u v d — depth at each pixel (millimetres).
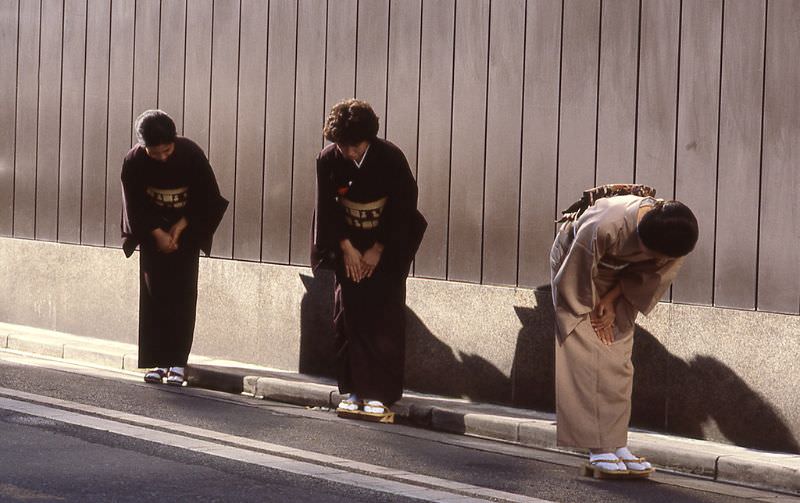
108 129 15117
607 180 10727
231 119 13844
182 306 12711
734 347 9930
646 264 9023
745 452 9562
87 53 15430
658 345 10406
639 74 10531
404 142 12258
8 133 16516
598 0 10789
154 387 12539
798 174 9617
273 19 13391
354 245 11219
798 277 9617
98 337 15148
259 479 8352
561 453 10117
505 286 11461
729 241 10016
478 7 11641
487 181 11586
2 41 16594
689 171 10234
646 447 9773
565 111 11008
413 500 7973
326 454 9391
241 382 12562
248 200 13664
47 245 15836
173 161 12227
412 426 11195
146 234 12344
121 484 8016
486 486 8562
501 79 11469
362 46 12586
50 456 8797
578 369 9188
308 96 13047
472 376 11672
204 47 14117
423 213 12109
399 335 11305
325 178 11078
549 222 11109
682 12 10273
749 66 9891
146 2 14727
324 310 12805
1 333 15391
